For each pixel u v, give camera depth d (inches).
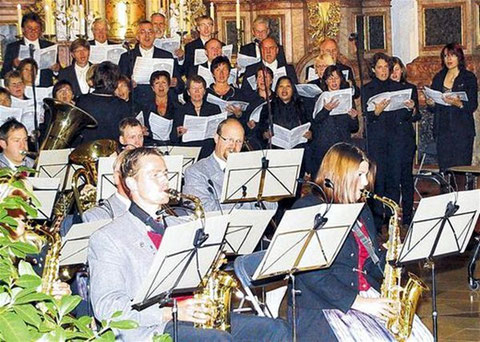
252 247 324.5
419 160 693.9
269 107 479.2
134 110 502.3
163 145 482.3
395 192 586.6
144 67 542.6
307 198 294.7
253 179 370.3
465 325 402.3
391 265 294.5
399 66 586.9
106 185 350.0
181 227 243.3
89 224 289.9
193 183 373.7
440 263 506.9
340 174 289.7
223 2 700.7
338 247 277.0
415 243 291.0
